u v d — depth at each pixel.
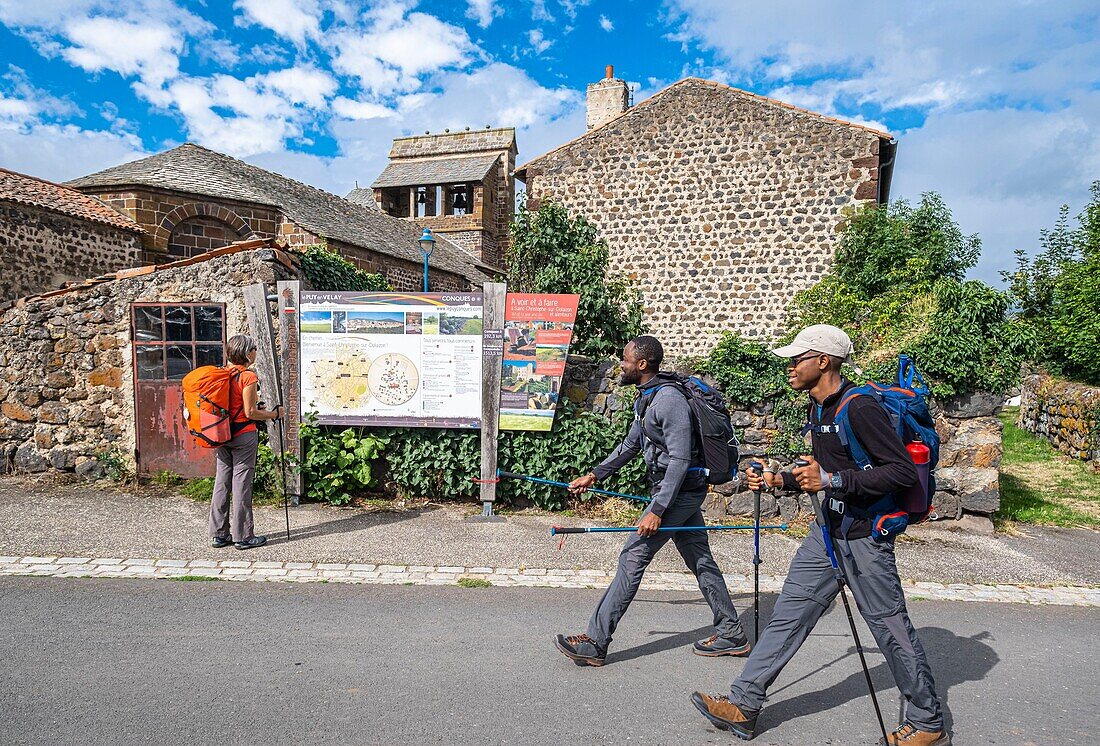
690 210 14.86
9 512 6.00
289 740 2.75
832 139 14.02
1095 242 11.38
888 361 6.56
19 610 4.01
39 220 12.31
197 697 3.07
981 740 2.93
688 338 14.92
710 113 14.70
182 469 7.12
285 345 6.64
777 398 6.50
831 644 3.94
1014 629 4.26
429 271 19.12
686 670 3.52
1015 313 12.83
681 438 3.39
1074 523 6.85
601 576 4.98
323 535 5.69
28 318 7.27
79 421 7.27
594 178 15.38
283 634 3.80
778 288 14.41
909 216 13.31
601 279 9.72
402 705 3.06
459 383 6.52
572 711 3.06
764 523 6.38
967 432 6.48
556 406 6.53
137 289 7.11
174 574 4.71
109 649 3.54
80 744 2.67
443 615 4.16
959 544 6.02
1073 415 10.14
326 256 8.72
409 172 32.50
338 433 6.77
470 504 6.71
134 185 13.80
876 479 2.66
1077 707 3.25
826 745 2.88
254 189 15.81
